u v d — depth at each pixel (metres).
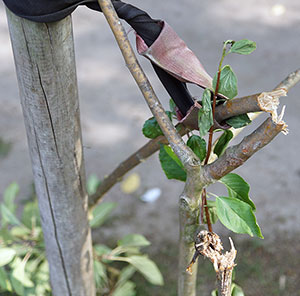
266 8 3.55
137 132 2.46
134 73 0.69
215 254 0.67
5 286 1.21
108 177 0.99
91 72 2.90
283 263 1.77
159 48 0.68
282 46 3.10
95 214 1.29
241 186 0.76
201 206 0.75
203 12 3.50
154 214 1.99
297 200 2.06
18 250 1.27
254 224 0.71
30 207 1.31
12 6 0.68
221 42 3.13
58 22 0.72
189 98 0.73
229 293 0.69
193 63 0.69
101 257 1.28
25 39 0.72
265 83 2.76
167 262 1.77
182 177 0.81
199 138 0.77
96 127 2.48
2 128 2.47
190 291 0.83
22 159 2.28
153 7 3.55
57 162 0.85
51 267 1.04
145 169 2.22
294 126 2.45
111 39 3.24
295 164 2.25
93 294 1.10
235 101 0.69
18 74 0.77
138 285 1.67
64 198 0.90
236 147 0.67
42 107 0.78
